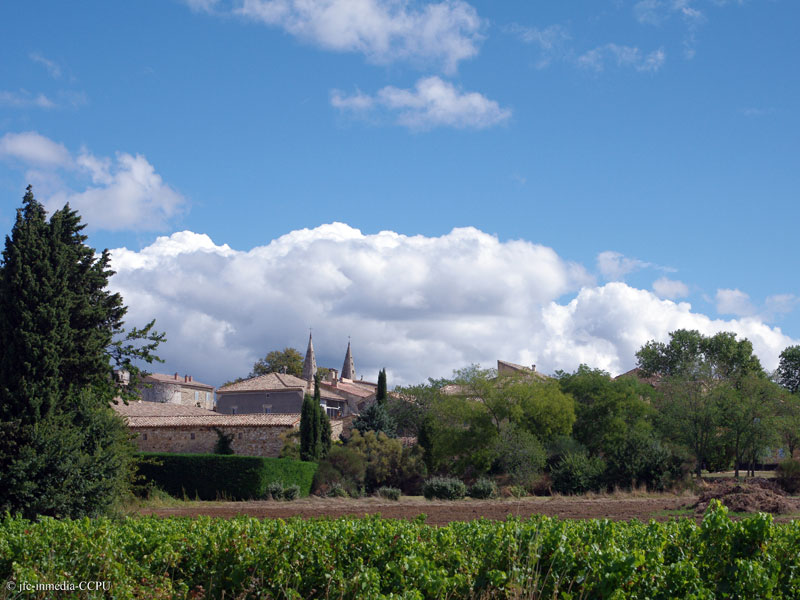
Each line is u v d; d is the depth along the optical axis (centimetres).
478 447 4919
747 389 4912
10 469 1934
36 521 1917
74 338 2384
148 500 3684
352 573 930
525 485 4288
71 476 2017
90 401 2238
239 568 970
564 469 4181
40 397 2148
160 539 1065
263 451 4894
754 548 896
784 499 2753
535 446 4456
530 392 5041
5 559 1004
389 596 820
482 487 4038
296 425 5019
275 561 966
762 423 4725
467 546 988
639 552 861
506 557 915
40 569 936
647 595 862
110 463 2131
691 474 4150
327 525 1111
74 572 940
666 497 3550
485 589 912
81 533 1045
